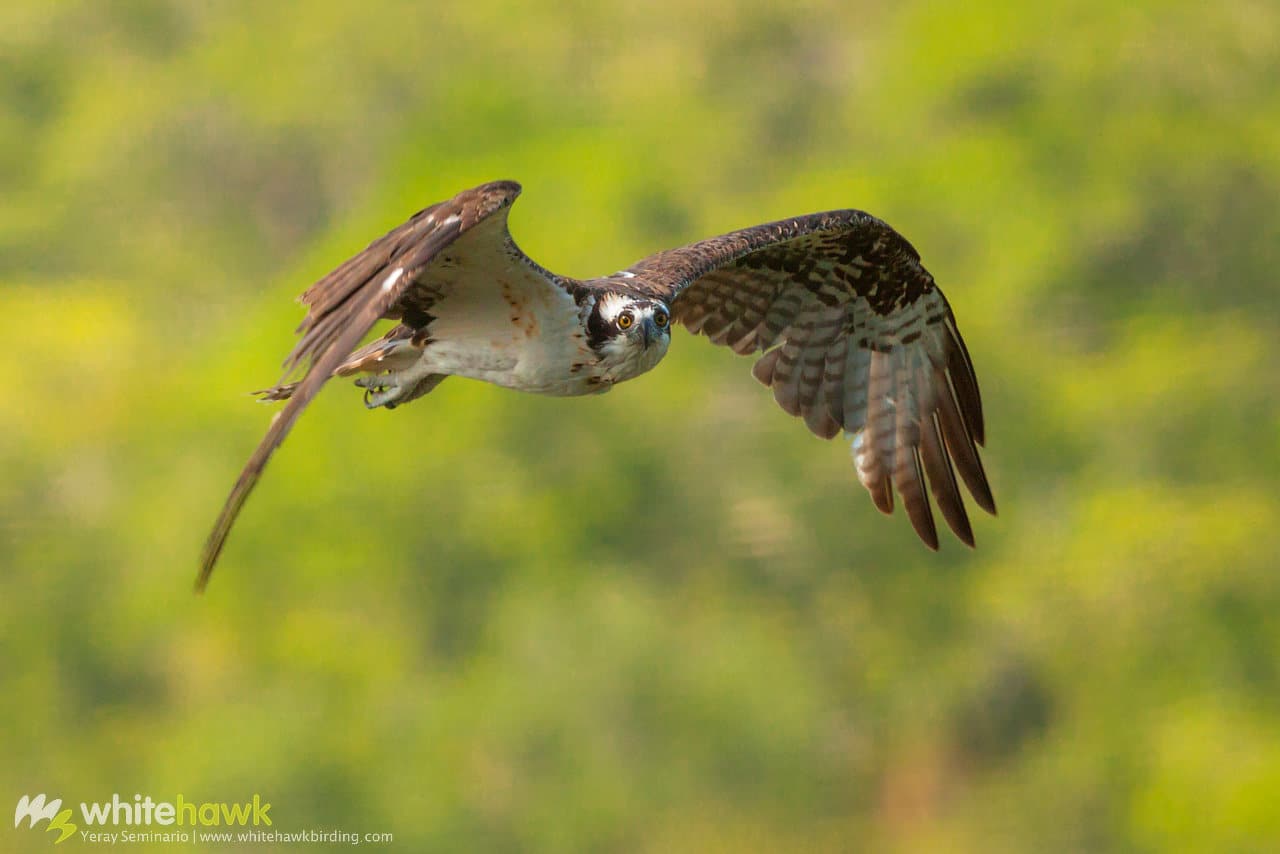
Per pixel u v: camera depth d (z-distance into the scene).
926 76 34.25
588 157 35.62
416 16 41.03
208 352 34.78
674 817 24.83
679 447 27.86
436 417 28.25
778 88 36.91
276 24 42.56
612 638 25.78
